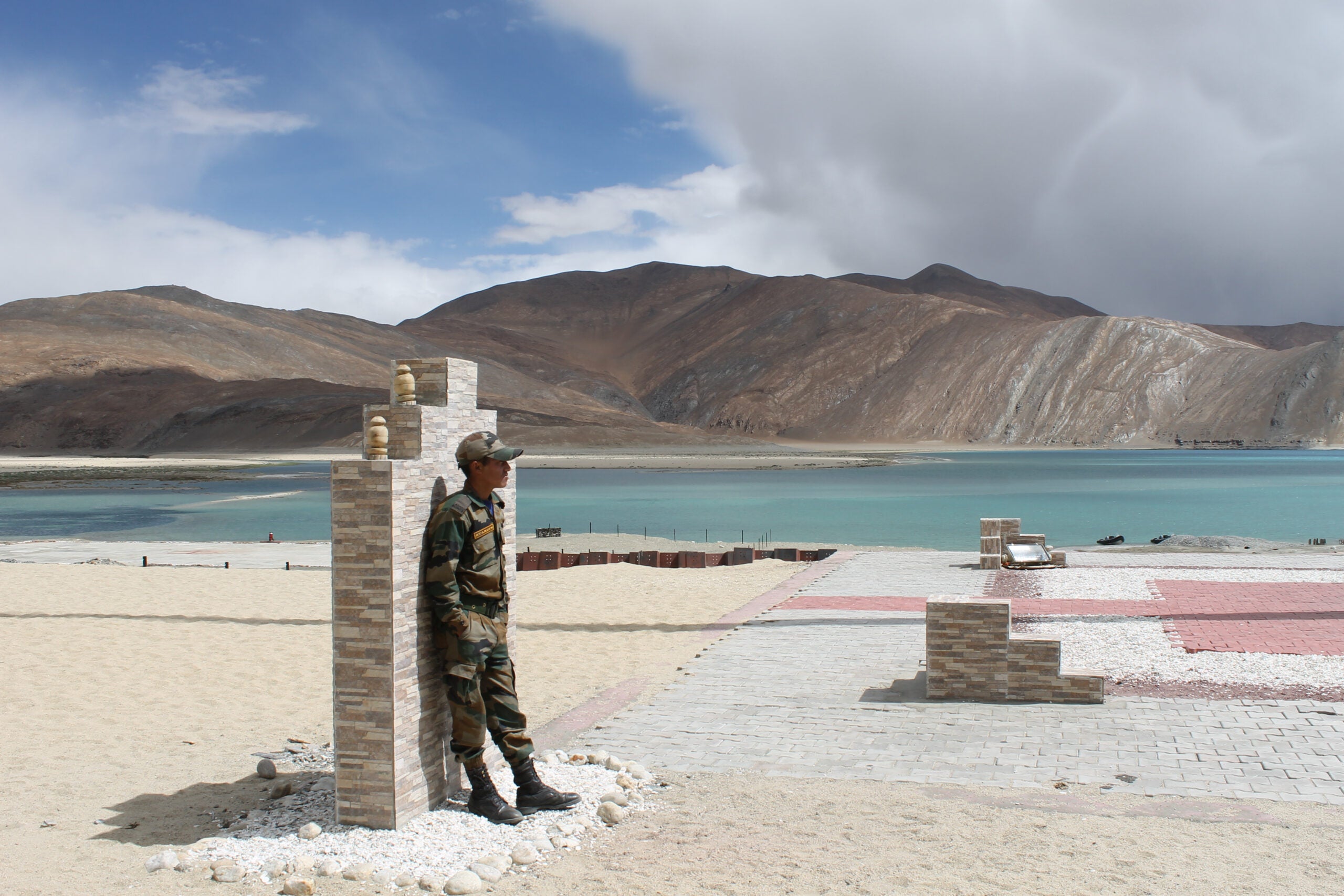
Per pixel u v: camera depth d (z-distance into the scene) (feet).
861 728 25.79
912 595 50.55
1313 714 26.12
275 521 137.08
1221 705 27.35
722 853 17.07
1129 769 21.85
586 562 71.82
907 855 16.90
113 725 27.66
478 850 17.07
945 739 24.58
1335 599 45.42
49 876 16.33
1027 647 28.32
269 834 17.98
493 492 19.48
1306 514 143.33
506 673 19.11
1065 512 149.59
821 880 15.84
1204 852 16.96
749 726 26.12
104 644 40.37
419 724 18.38
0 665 36.11
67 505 168.35
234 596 54.65
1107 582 53.42
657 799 20.12
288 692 31.96
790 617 44.50
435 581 18.26
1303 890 15.34
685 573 63.77
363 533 17.49
